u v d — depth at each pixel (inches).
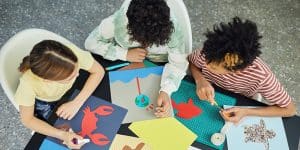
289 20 104.7
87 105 55.0
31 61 51.3
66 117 53.8
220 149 51.8
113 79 57.6
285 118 55.4
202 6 105.4
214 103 55.6
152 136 52.4
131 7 53.4
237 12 105.2
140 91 56.6
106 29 63.2
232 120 53.8
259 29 102.6
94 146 51.4
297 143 52.9
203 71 61.9
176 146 51.8
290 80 94.7
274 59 97.5
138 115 54.2
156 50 61.6
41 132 52.5
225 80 60.6
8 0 102.3
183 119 54.3
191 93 57.4
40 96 59.3
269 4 107.4
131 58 60.1
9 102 87.3
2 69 57.2
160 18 52.6
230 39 50.4
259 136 53.1
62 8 102.3
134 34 54.4
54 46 51.3
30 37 60.7
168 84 56.5
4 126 84.8
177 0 63.8
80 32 98.9
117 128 52.9
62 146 51.5
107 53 60.4
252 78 58.1
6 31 97.4
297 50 99.4
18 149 82.6
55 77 51.4
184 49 64.2
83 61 56.9
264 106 56.4
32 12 101.1
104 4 103.6
